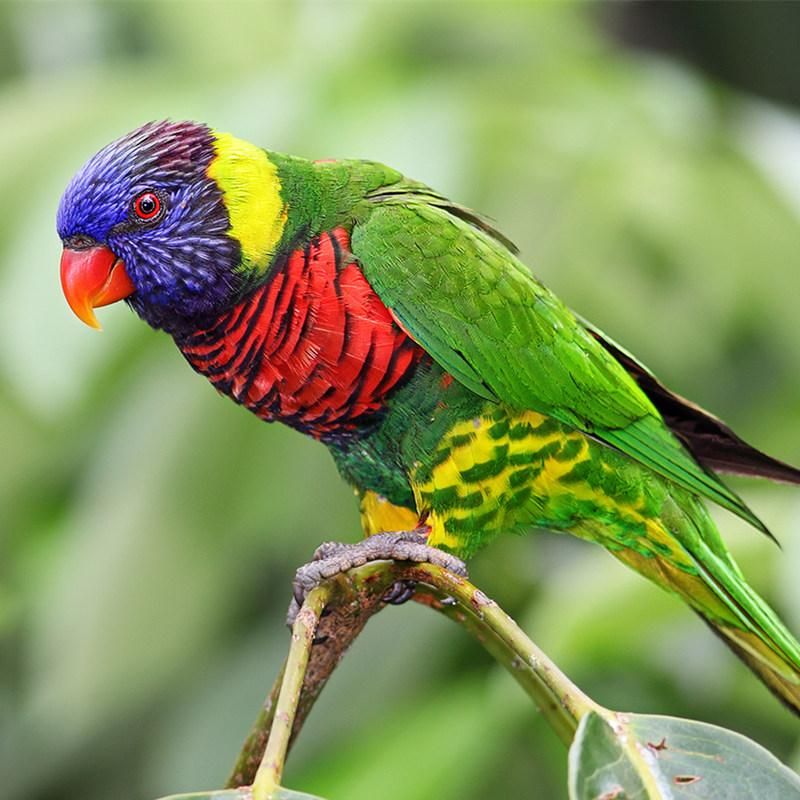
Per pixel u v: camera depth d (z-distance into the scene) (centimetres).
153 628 754
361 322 582
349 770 730
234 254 587
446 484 604
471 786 757
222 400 735
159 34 849
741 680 797
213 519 741
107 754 875
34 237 661
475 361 591
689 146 806
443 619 795
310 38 795
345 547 562
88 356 638
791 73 972
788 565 581
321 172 612
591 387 616
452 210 638
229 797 366
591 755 380
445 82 781
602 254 750
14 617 884
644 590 664
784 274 771
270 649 822
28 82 873
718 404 833
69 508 862
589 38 907
